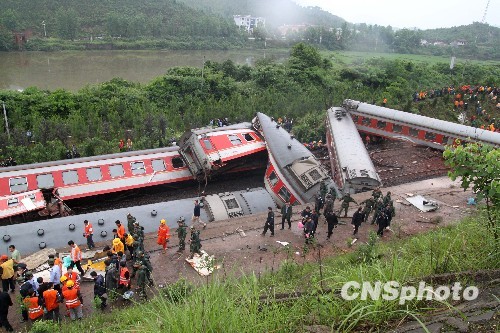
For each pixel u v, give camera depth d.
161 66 81.62
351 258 14.07
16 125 32.09
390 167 28.98
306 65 54.72
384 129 32.91
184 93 44.31
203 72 47.88
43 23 97.12
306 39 122.31
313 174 22.19
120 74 70.94
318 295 5.61
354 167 23.83
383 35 121.31
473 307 5.16
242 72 53.22
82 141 32.25
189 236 17.30
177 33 116.06
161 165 25.44
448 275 6.07
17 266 13.36
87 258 15.41
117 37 104.62
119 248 14.25
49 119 34.38
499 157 7.45
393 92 49.12
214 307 4.73
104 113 36.47
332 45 119.38
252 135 27.27
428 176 27.25
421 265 6.97
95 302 11.91
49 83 60.88
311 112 41.91
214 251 16.16
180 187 26.86
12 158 26.97
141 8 123.62
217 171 25.53
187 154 25.70
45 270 14.27
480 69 63.38
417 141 30.94
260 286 9.79
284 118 38.19
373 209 18.53
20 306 11.92
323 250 16.30
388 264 6.91
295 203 22.06
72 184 22.69
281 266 13.70
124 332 7.67
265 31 130.25
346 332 4.71
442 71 62.78
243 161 27.67
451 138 28.78
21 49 86.81
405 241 15.42
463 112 43.91
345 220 18.92
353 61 86.00
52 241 16.95
